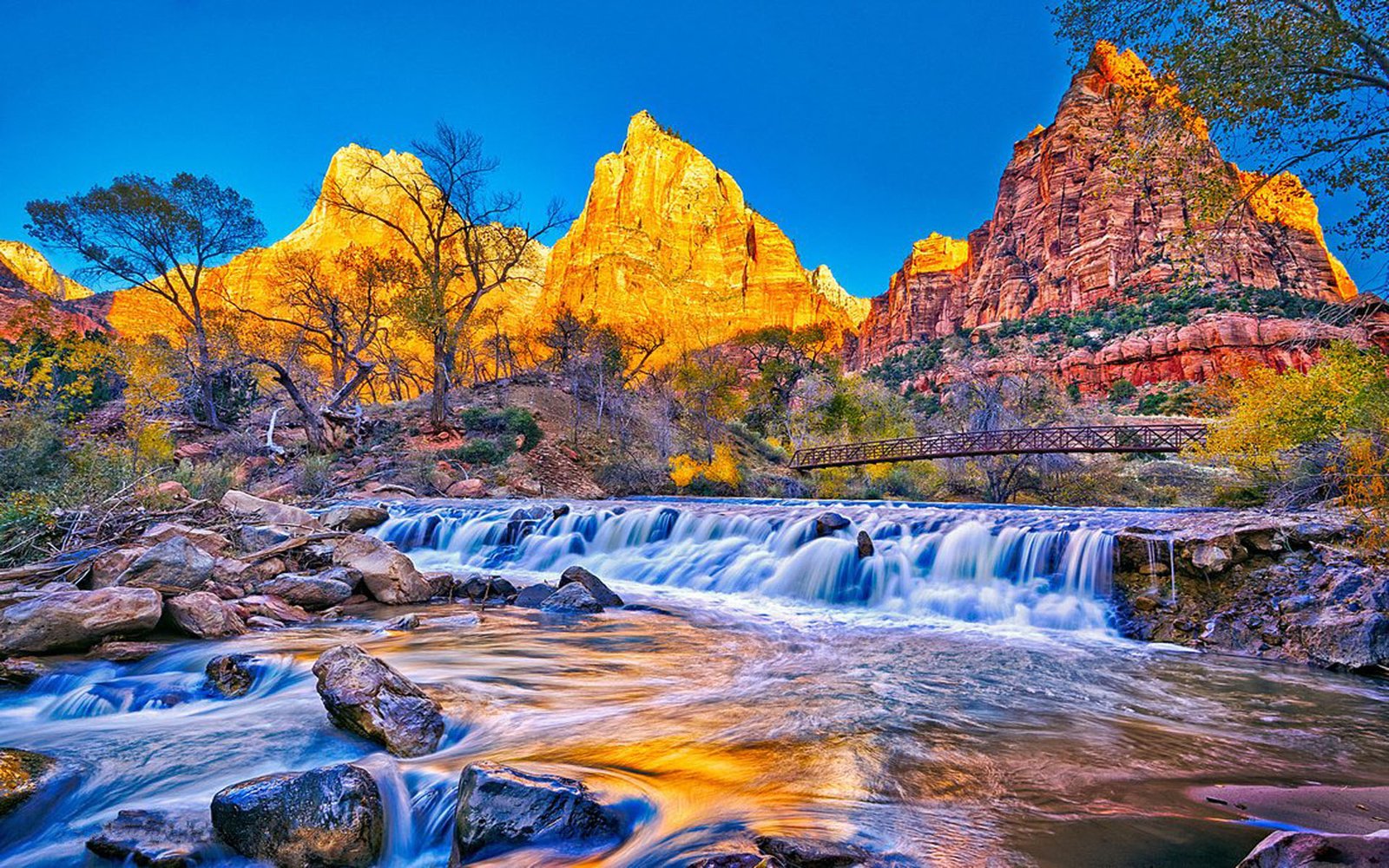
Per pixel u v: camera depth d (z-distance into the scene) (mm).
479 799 3158
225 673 5840
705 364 53219
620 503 23125
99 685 5652
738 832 3020
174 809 3537
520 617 9297
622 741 4449
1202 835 3066
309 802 3164
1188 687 6137
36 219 35656
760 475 38844
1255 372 14547
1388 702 5680
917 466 42812
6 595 6961
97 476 13695
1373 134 8367
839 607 10812
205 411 35719
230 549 11406
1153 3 8805
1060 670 6707
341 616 9188
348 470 29672
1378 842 2369
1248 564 8719
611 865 2781
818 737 4527
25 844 3346
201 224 38781
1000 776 3852
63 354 31406
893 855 2814
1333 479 11516
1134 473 40031
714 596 11906
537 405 41750
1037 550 10469
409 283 40375
